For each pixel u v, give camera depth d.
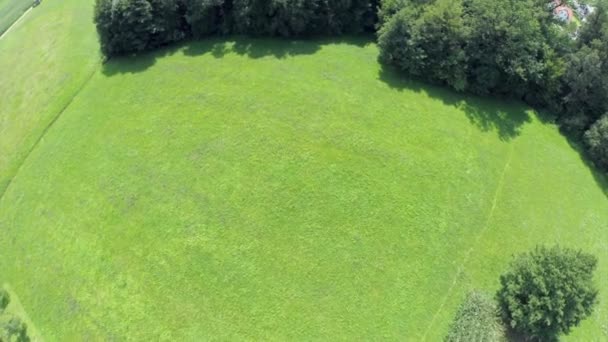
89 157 65.38
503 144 65.75
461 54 66.62
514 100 71.06
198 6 71.06
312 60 70.88
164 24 72.94
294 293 53.25
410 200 58.84
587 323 54.47
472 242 57.47
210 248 56.00
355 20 74.56
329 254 55.31
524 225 59.56
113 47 73.81
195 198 59.25
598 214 62.97
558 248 50.69
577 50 68.25
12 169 68.88
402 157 61.66
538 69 67.06
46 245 60.19
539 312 48.28
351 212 57.72
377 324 51.97
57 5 92.62
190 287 54.06
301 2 69.69
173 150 63.12
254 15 71.94
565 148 67.81
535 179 63.62
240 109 65.38
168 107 67.06
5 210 65.06
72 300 55.47
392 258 55.44
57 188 64.06
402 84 68.94
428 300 53.56
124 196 60.84
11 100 78.44
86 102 71.62
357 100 66.38
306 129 63.22
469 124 66.38
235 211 58.00
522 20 64.56
